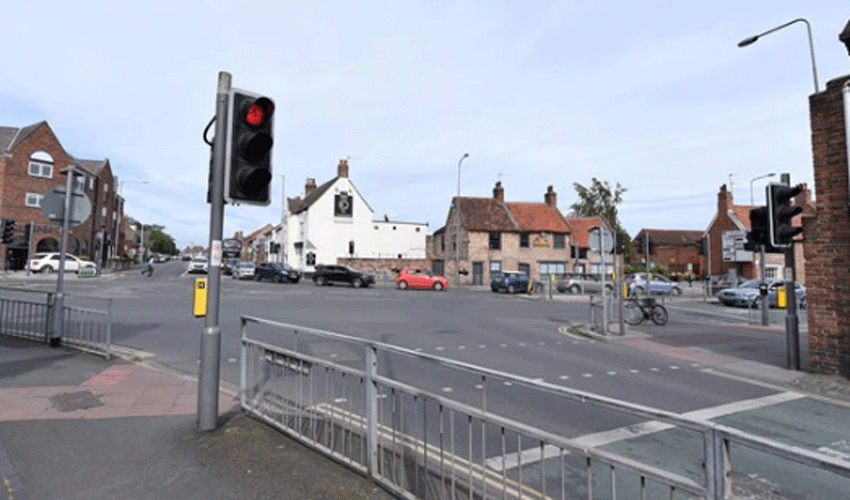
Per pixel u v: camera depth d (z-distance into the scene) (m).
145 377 6.77
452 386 6.96
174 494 3.41
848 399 6.89
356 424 4.29
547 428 5.26
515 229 42.03
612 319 15.66
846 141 7.93
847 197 7.99
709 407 6.46
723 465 1.81
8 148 35.69
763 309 15.91
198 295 4.65
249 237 108.06
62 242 8.73
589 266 44.56
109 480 3.61
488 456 4.42
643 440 4.93
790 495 3.48
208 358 4.58
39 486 3.51
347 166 49.19
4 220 24.61
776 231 8.58
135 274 42.16
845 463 1.46
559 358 9.52
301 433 4.32
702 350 10.77
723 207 47.94
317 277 34.00
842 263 8.08
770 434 5.45
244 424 4.76
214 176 4.54
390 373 7.69
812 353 8.48
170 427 4.69
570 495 3.64
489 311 18.94
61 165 38.44
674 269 61.19
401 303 21.25
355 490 3.47
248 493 3.42
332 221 47.91
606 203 57.44
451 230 43.78
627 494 3.68
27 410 5.15
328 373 4.34
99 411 5.18
